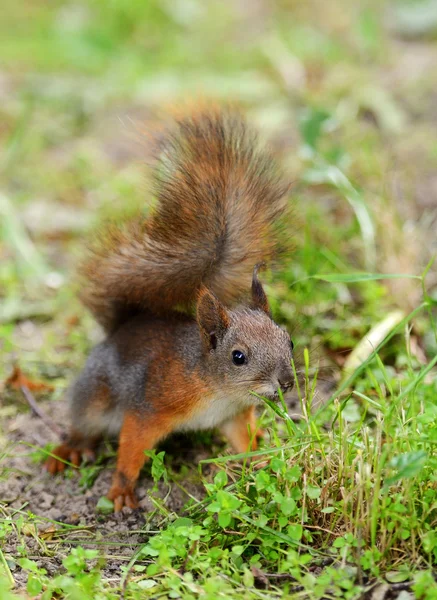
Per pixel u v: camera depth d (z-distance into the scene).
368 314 11.34
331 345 10.92
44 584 7.22
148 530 8.36
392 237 12.13
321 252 11.81
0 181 15.73
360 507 7.32
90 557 7.23
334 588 6.86
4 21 22.75
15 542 8.15
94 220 14.07
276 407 8.03
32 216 14.67
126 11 22.44
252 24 22.69
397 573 7.00
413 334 10.91
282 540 7.37
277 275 10.09
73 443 9.73
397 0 22.56
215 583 6.89
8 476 9.31
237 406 8.90
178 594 6.92
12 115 18.00
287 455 7.89
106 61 20.56
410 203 14.07
